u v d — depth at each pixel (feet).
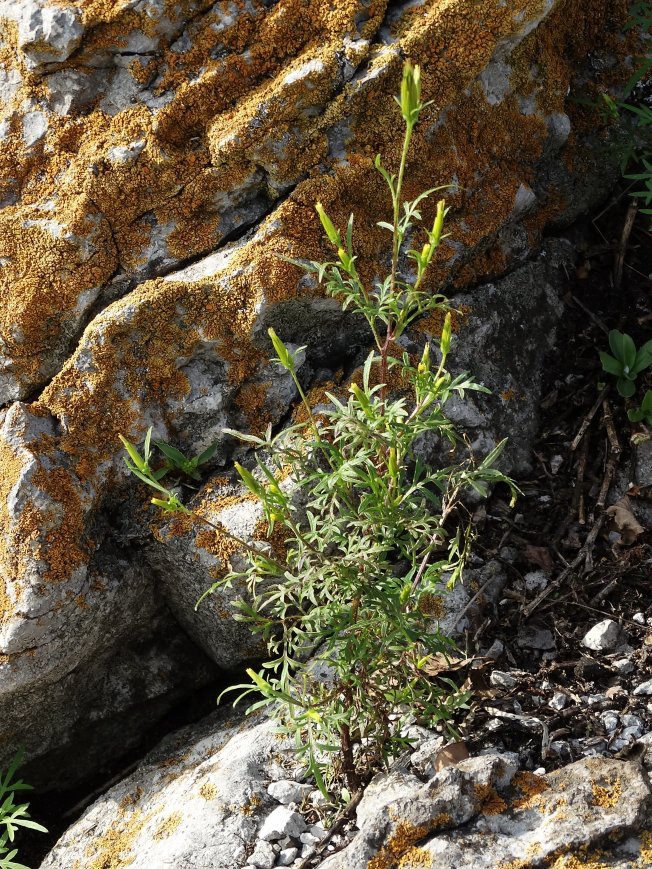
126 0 3.54
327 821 3.16
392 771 3.16
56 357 3.56
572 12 3.87
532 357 3.83
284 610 3.04
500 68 3.70
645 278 4.00
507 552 3.60
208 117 3.55
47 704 3.53
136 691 3.71
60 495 3.37
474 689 3.30
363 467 3.26
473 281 3.76
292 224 3.47
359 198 3.55
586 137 4.01
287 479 3.42
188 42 3.59
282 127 3.48
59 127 3.61
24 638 3.32
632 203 4.04
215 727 3.60
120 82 3.62
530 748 3.21
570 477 3.71
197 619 3.62
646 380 3.79
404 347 3.61
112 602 3.47
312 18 3.55
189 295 3.44
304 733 3.28
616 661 3.36
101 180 3.53
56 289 3.51
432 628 3.43
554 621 3.46
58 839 3.49
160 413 3.49
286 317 3.50
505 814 2.93
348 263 2.88
